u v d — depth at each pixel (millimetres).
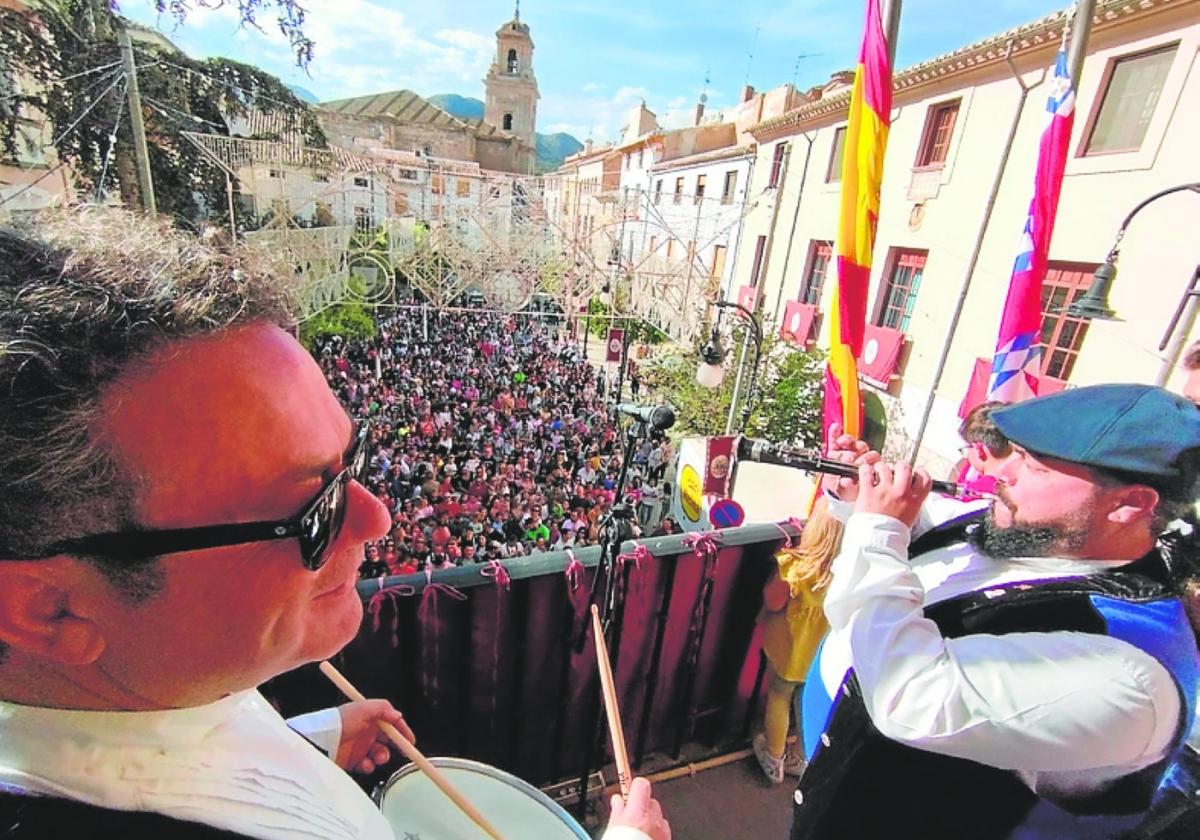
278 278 613
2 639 511
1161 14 7516
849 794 1393
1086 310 4664
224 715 673
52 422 430
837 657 1618
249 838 629
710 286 15008
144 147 7453
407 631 1869
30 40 8969
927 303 11148
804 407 11359
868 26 2701
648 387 15859
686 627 2312
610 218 17203
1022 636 1074
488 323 26234
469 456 11430
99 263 486
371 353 18359
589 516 9578
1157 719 993
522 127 62781
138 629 537
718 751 2600
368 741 1218
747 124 22359
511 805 1307
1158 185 7566
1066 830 1143
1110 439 1056
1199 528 1118
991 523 1300
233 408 509
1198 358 2090
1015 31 9055
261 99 13320
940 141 11344
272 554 566
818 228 14750
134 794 559
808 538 2227
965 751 1069
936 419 10781
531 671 2105
